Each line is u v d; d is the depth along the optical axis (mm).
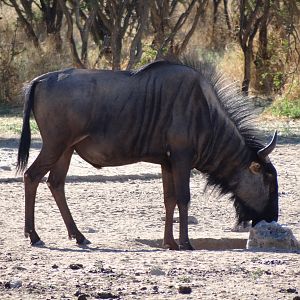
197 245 31328
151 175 45219
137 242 30547
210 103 30234
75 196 40000
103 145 29703
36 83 29766
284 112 68188
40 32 88625
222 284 23156
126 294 22062
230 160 30766
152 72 29969
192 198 39938
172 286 22891
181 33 96062
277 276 24156
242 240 31516
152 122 29766
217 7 95375
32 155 49500
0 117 69062
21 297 21875
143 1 72500
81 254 27438
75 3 76938
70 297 21844
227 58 80938
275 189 31203
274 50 77812
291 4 74375
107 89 29609
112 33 73625
